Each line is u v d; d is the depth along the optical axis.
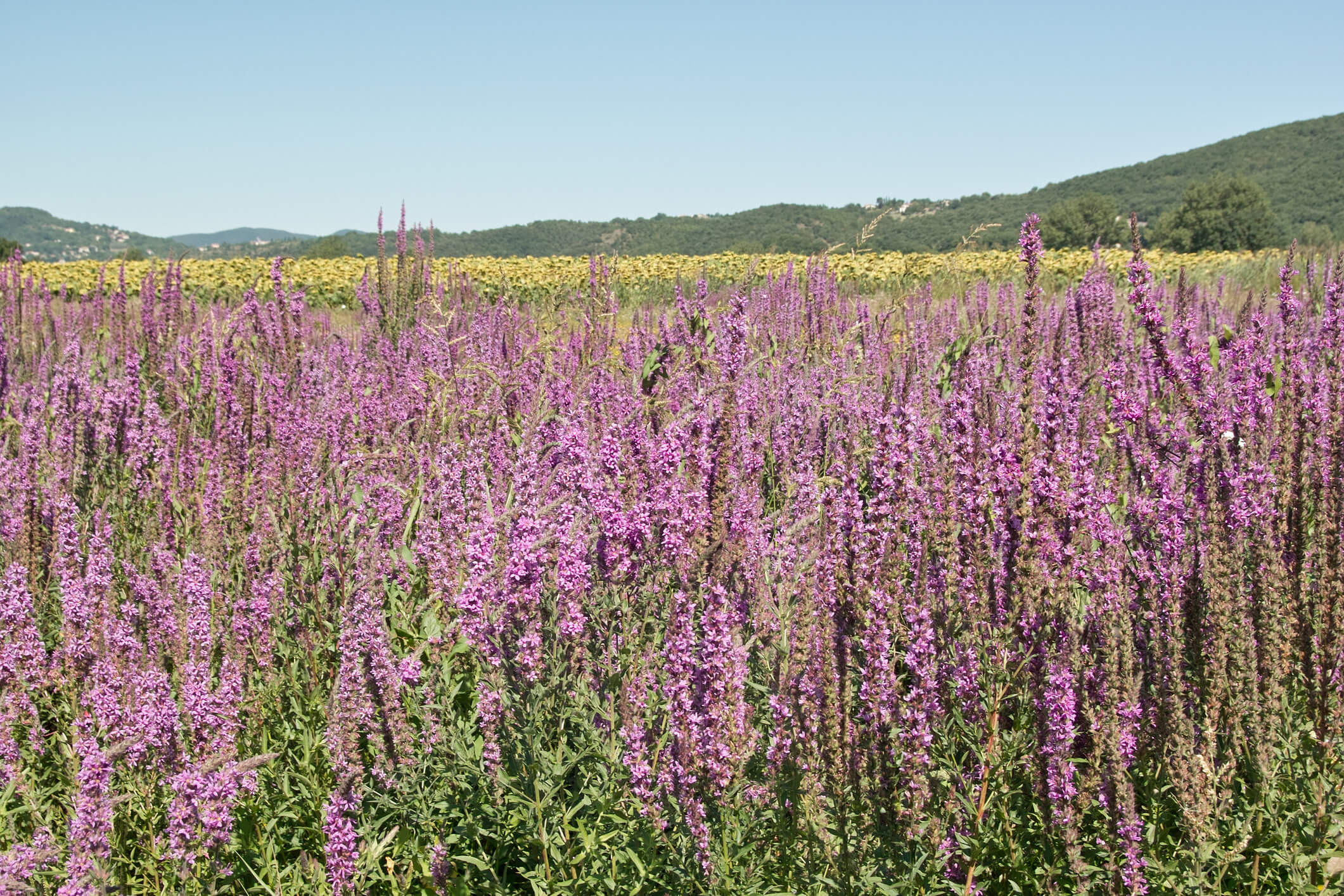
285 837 4.29
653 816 3.49
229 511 6.77
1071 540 3.99
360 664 3.93
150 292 11.20
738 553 4.21
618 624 4.06
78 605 4.58
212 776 3.64
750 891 3.33
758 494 5.55
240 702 4.23
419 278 13.59
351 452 6.78
